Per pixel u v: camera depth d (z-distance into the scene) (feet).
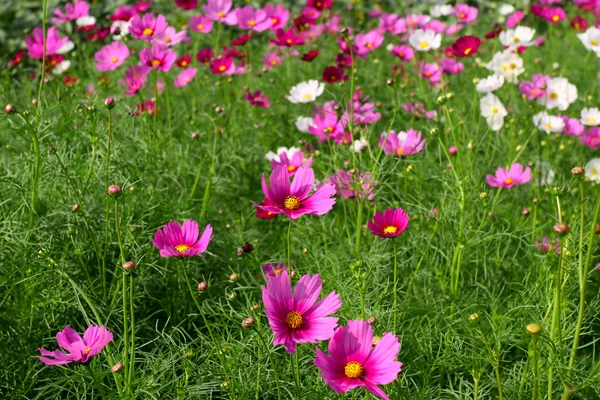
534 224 7.27
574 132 8.22
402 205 7.55
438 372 6.77
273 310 5.79
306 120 8.06
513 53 8.69
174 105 9.30
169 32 8.33
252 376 6.41
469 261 7.11
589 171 7.83
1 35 11.15
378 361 5.69
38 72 9.14
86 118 7.23
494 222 7.52
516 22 10.12
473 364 6.39
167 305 7.02
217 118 8.21
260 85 9.73
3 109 7.98
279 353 6.57
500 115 8.18
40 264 6.66
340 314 6.52
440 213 7.18
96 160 7.31
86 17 9.35
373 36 9.08
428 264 7.14
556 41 11.00
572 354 5.99
